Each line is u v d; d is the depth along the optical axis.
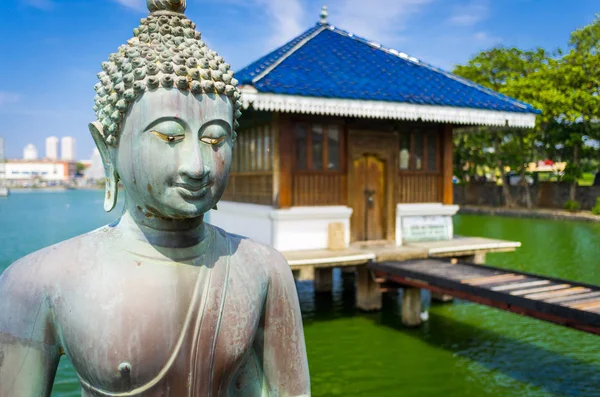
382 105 10.32
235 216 13.20
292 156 10.91
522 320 11.09
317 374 8.34
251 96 9.08
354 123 11.55
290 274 2.15
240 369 2.06
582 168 31.59
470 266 10.06
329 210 11.15
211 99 1.81
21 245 21.19
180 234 1.86
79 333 1.69
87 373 1.72
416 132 12.50
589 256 18.23
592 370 8.33
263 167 11.65
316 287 13.22
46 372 1.77
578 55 29.06
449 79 13.05
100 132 1.91
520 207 34.69
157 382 1.73
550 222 28.45
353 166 11.73
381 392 7.68
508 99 12.53
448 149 12.74
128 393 1.72
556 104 27.73
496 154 34.00
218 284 1.85
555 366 8.52
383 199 12.15
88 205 50.78
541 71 30.17
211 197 1.82
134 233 1.85
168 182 1.74
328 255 10.22
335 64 11.78
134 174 1.78
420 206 12.35
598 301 6.93
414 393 7.63
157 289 1.75
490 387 7.75
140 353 1.69
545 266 16.58
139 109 1.75
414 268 9.86
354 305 12.15
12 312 1.72
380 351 9.28
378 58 13.03
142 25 1.95
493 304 7.78
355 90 10.32
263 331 2.06
